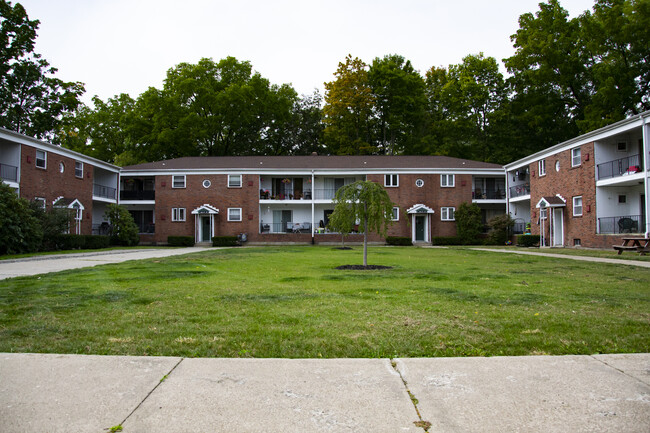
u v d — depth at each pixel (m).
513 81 41.78
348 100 47.00
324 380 3.71
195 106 45.44
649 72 31.78
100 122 48.97
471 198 35.34
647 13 29.14
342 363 4.11
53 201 26.59
